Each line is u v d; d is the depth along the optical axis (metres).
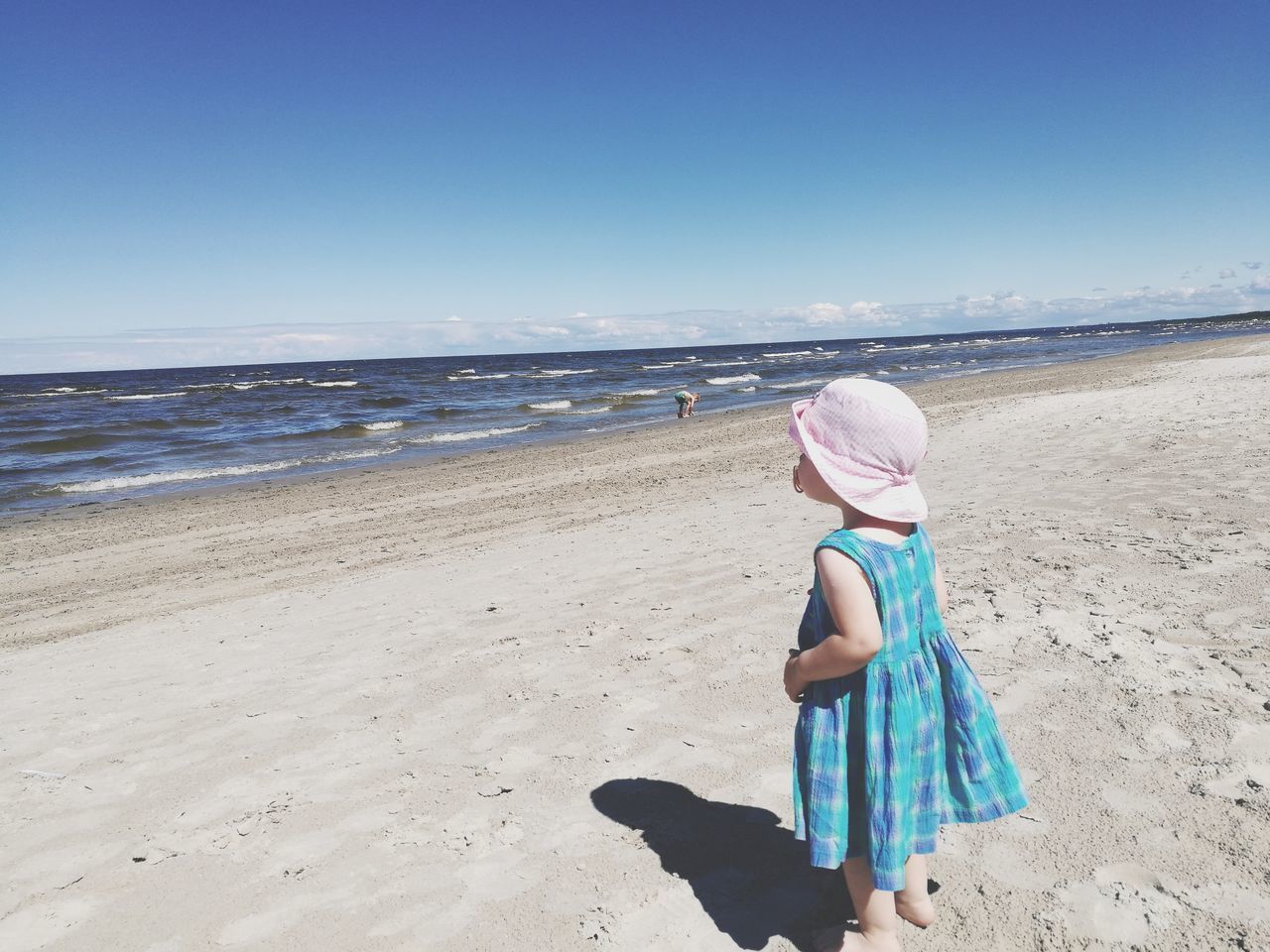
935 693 1.88
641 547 6.79
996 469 8.59
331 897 2.28
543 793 2.79
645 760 2.97
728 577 5.43
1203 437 8.90
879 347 117.25
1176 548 4.89
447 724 3.48
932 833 1.85
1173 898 1.96
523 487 12.66
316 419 28.83
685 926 2.06
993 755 1.94
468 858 2.43
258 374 98.81
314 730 3.57
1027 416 13.62
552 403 33.91
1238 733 2.69
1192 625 3.67
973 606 4.17
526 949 2.00
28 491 15.78
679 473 12.34
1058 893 2.03
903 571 1.84
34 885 2.49
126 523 12.13
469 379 60.38
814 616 1.94
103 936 2.19
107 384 76.75
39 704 4.44
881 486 1.86
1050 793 2.47
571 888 2.24
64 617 7.16
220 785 3.10
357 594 6.46
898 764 1.80
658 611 4.82
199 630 5.91
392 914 2.18
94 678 4.89
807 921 2.05
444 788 2.89
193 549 9.86
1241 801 2.32
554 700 3.62
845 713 1.85
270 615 6.10
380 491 13.55
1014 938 1.90
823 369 51.84
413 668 4.27
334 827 2.68
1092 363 36.28
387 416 29.91
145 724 3.89
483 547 8.05
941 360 56.06
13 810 3.05
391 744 3.33
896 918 2.02
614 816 2.60
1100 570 4.60
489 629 4.85
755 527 7.16
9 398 48.19
